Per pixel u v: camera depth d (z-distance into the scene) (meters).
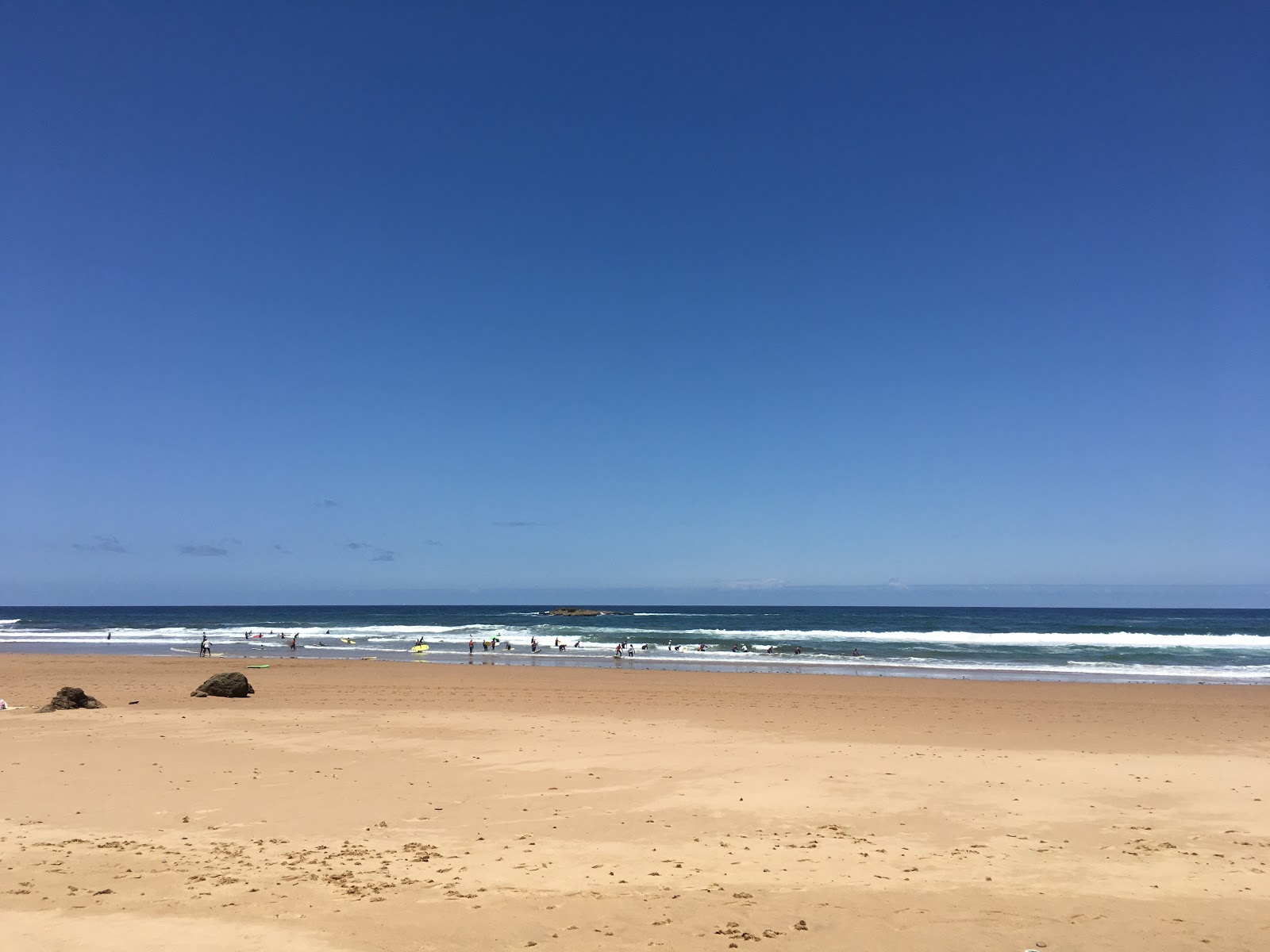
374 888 7.86
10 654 48.41
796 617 127.94
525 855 9.12
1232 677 36.03
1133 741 17.66
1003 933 6.95
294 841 9.58
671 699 25.17
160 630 82.00
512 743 16.59
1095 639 59.31
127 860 8.62
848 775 13.66
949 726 19.66
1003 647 54.09
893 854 9.32
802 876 8.49
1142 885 8.27
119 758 14.32
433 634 73.25
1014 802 11.89
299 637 68.94
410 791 12.30
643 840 9.84
